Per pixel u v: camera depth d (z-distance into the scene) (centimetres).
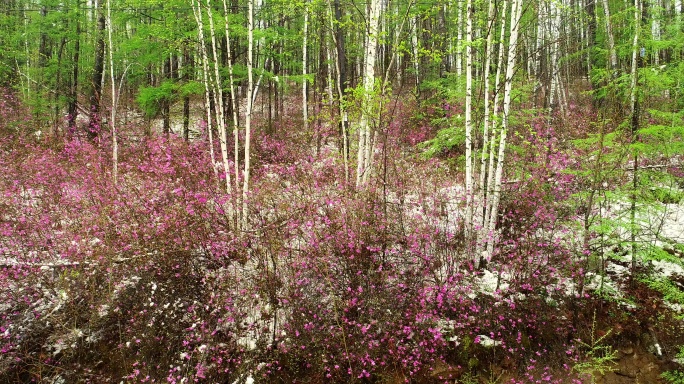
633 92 504
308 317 476
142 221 577
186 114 1239
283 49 1395
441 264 545
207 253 556
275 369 450
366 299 486
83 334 471
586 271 514
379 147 967
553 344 478
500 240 621
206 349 457
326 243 512
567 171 561
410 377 443
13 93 1491
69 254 529
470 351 467
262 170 909
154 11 1010
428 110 1189
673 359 446
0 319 472
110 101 1205
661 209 504
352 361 443
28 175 792
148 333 475
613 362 450
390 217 578
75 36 1341
